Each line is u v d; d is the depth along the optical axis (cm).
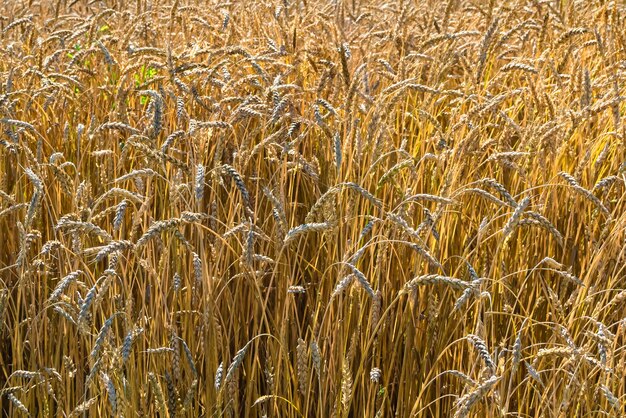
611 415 336
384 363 382
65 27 750
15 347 384
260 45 574
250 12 641
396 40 551
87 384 310
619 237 398
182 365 369
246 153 394
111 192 337
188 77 527
